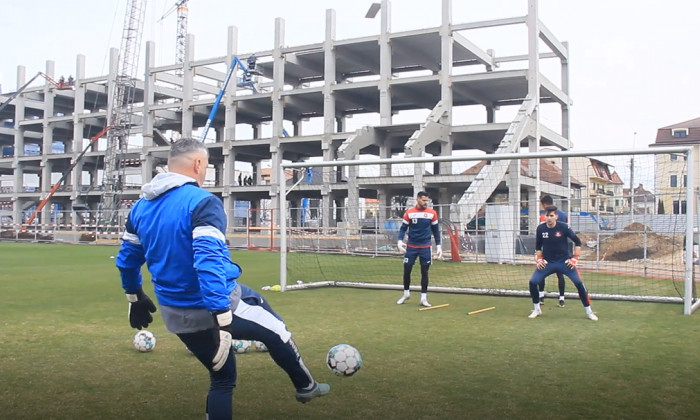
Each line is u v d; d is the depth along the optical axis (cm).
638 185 1656
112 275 1527
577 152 991
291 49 4238
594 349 630
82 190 5394
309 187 4019
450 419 402
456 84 3794
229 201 4516
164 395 461
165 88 5244
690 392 463
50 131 5675
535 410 420
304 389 378
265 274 1586
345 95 4328
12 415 413
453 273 1633
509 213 1948
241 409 423
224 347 315
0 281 1370
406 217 991
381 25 3900
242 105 4653
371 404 435
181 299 324
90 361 576
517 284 1366
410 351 622
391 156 4375
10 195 5838
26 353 612
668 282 1427
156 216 325
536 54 3394
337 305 995
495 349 632
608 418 402
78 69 5459
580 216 2041
